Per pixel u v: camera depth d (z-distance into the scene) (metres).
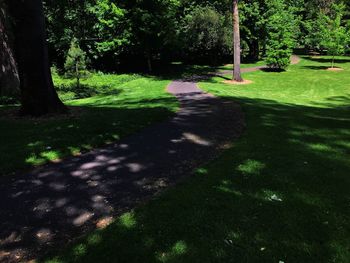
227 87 22.95
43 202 5.19
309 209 4.65
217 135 8.67
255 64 45.09
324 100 19.89
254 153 7.02
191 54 42.34
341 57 54.56
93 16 33.03
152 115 11.02
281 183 5.51
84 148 7.73
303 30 62.28
